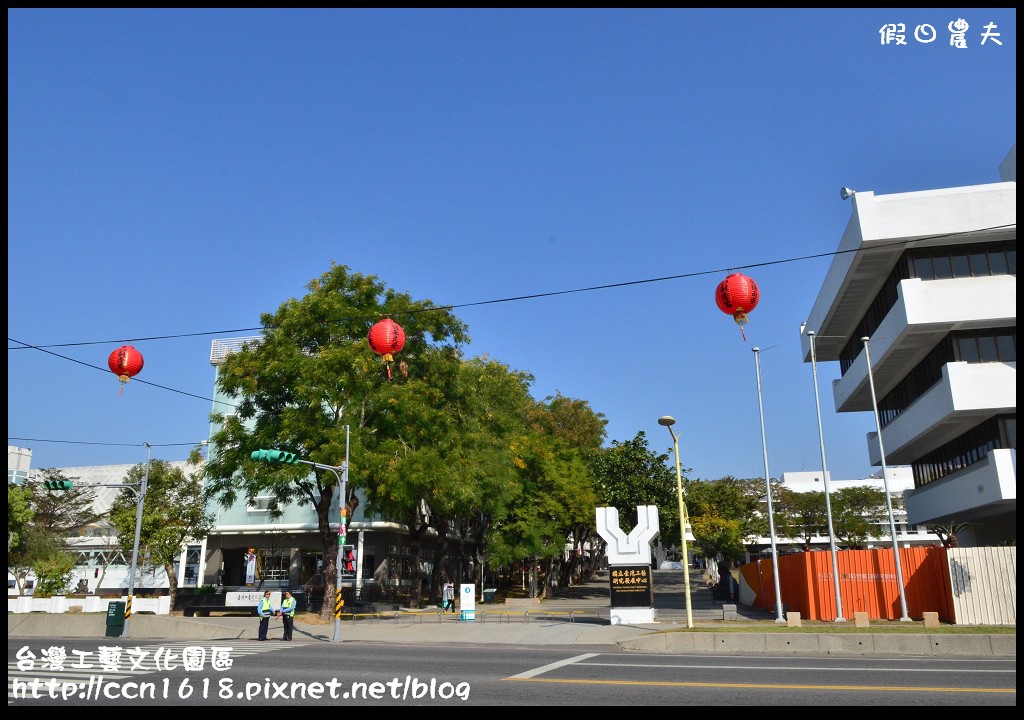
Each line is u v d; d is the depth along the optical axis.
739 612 30.75
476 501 36.06
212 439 30.05
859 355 34.69
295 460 23.31
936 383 29.44
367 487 30.66
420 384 30.20
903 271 29.66
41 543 42.12
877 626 21.86
